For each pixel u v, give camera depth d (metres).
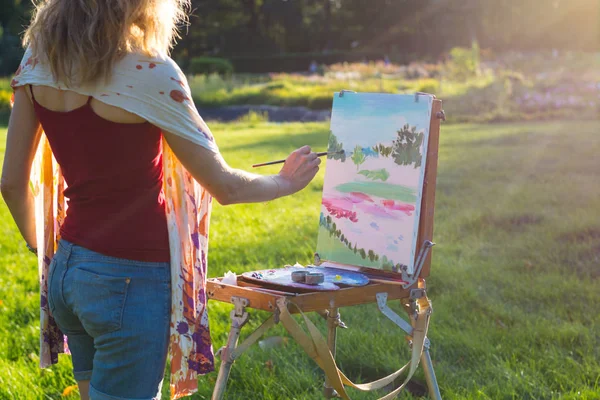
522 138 12.45
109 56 1.88
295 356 3.77
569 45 49.56
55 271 2.06
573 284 4.83
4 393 3.36
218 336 3.99
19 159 2.12
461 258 5.45
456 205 7.23
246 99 22.53
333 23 54.56
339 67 32.50
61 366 3.63
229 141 13.70
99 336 2.00
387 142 2.68
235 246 5.93
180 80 1.97
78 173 1.99
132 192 1.98
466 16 49.28
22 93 2.07
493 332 4.05
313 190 8.35
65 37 1.89
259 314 4.35
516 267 5.26
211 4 48.84
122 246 1.97
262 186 2.15
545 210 6.81
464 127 15.09
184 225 2.10
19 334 4.13
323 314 2.99
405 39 51.78
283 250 5.68
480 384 3.44
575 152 10.50
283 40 55.16
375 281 2.57
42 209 2.29
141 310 1.98
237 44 51.31
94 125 1.93
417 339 2.61
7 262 5.73
